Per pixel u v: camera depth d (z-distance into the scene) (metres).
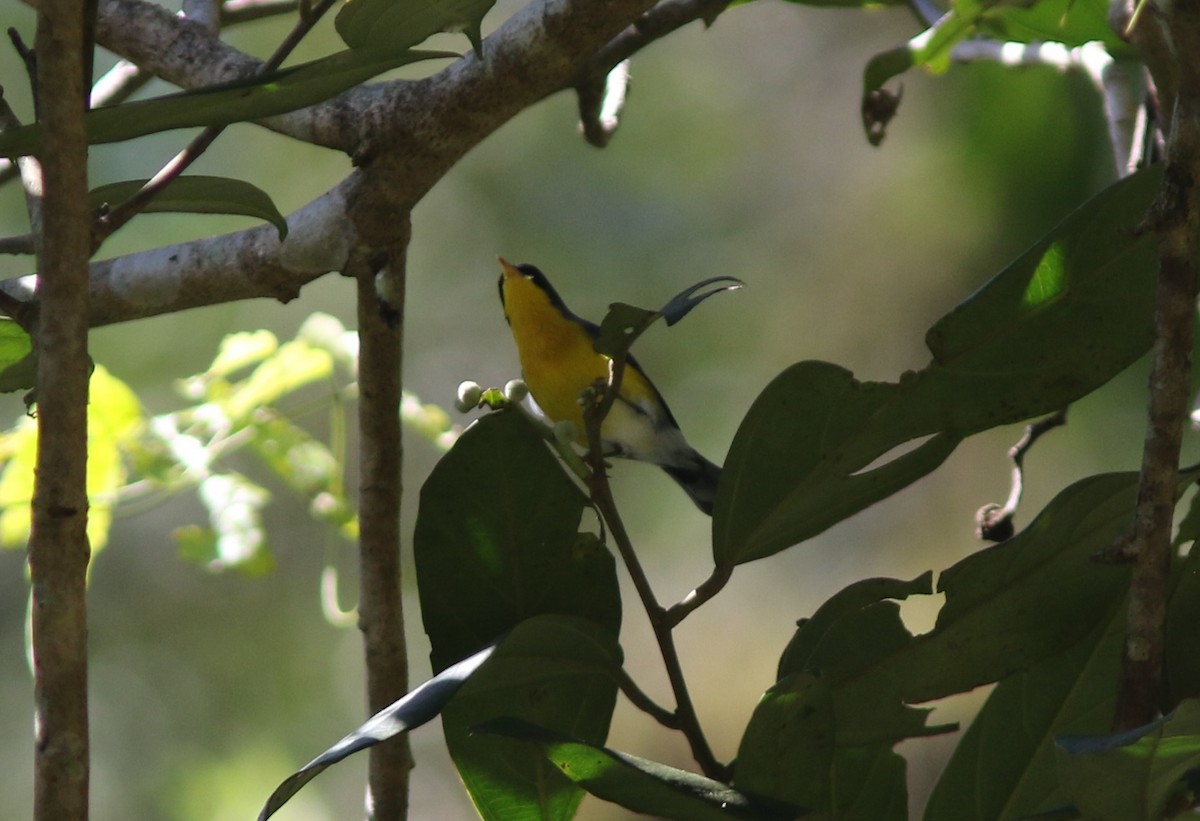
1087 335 3.18
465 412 3.43
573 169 16.50
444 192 16.56
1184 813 2.87
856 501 3.36
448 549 3.44
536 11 3.54
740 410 15.82
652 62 16.95
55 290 2.61
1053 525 3.24
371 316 3.93
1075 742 2.47
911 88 15.58
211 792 15.35
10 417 13.71
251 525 6.62
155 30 4.49
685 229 16.48
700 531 16.34
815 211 16.50
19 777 15.39
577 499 3.45
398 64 2.85
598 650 3.23
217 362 6.89
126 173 15.04
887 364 15.51
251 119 2.95
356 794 15.74
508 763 3.45
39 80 2.57
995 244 13.55
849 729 3.46
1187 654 3.31
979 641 3.40
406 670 4.07
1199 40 2.68
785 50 17.36
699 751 3.18
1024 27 4.98
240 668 16.11
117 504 7.36
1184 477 2.97
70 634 2.64
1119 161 5.24
